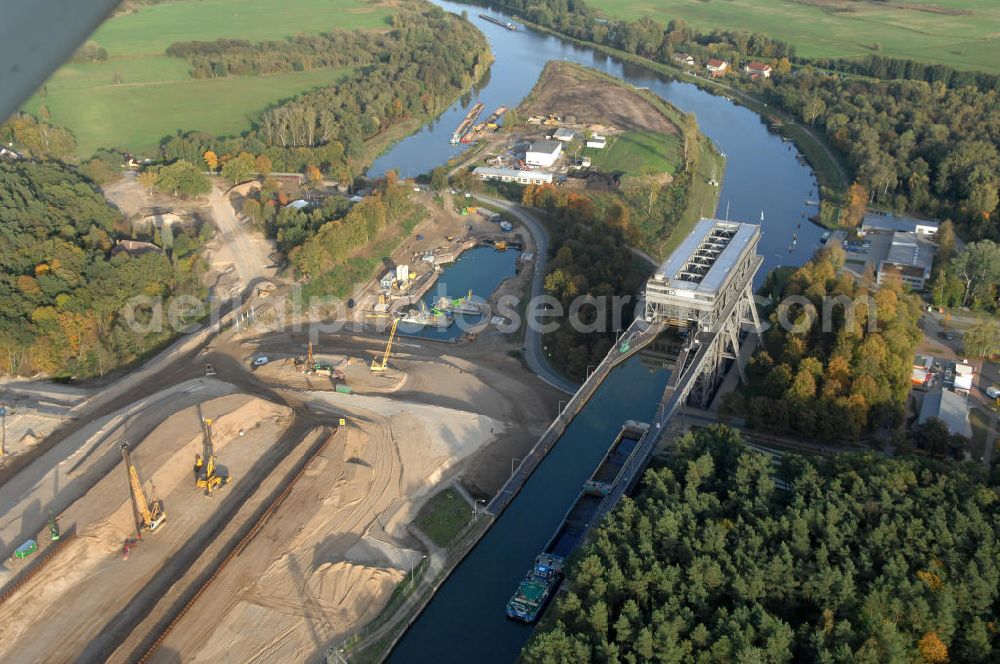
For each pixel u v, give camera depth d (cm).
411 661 19162
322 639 19162
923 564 18712
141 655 18425
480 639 19800
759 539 19088
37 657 18438
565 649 16838
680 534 19688
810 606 18138
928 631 17012
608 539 19625
